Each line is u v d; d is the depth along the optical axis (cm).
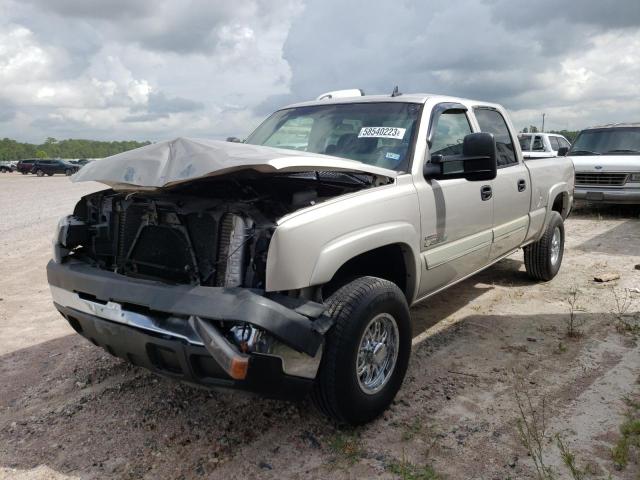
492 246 485
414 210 367
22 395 378
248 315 256
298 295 295
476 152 369
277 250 277
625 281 628
